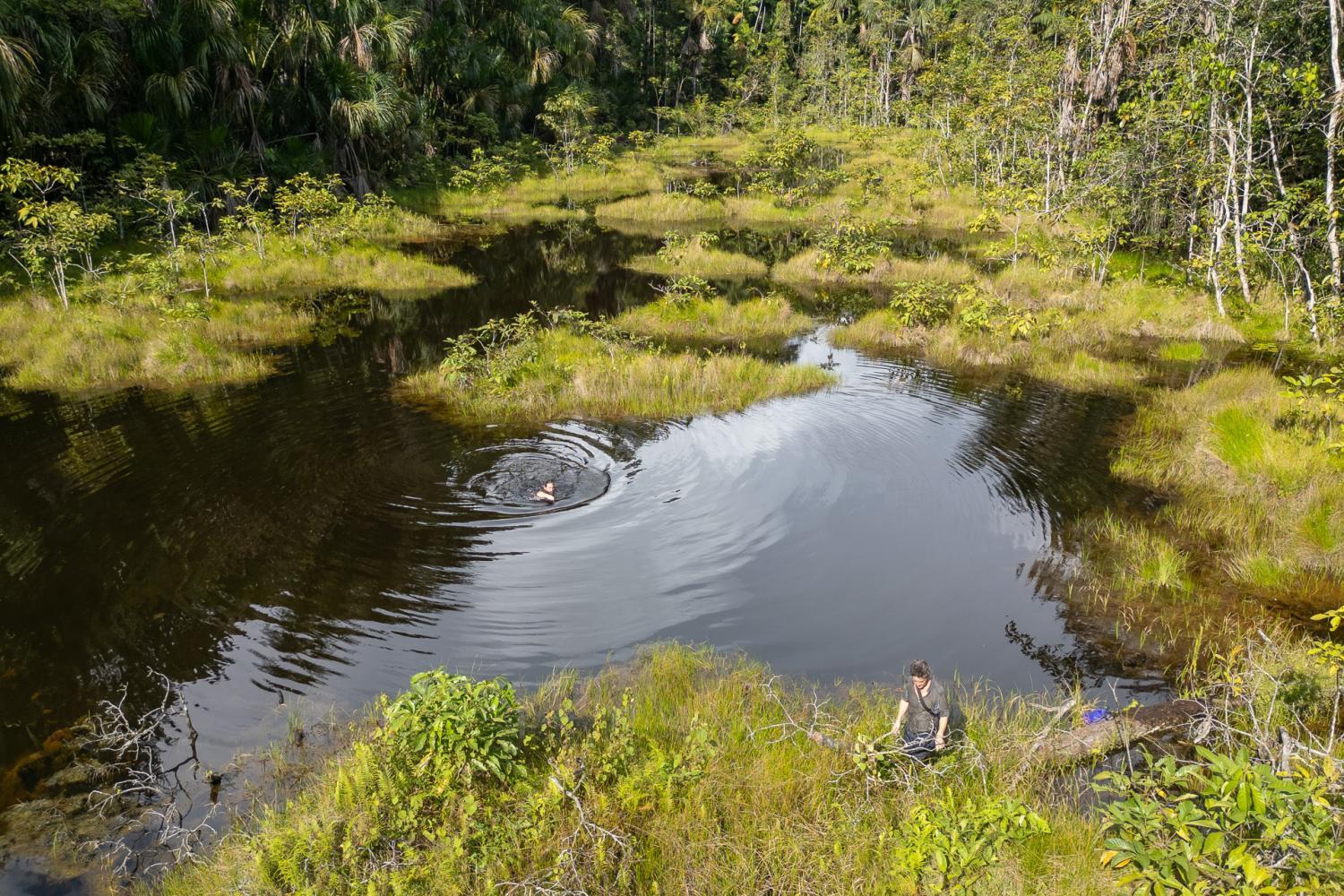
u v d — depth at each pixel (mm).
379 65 32094
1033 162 31281
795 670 7941
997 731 6816
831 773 6086
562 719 6328
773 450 13031
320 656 8078
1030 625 8695
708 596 9188
